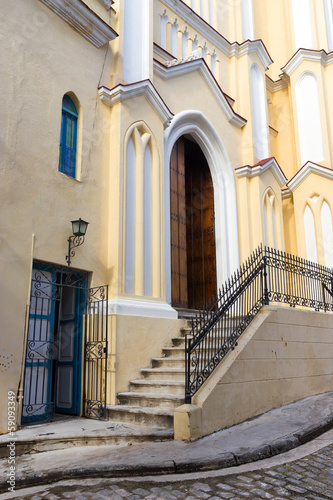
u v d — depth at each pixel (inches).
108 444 216.1
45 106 280.2
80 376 281.7
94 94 323.3
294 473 176.4
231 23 558.6
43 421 252.8
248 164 499.2
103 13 342.6
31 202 260.2
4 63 256.7
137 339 295.9
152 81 378.3
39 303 264.4
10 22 263.9
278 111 634.8
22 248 250.1
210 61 510.6
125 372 281.6
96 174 313.1
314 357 339.9
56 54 294.4
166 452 193.9
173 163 441.1
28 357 247.8
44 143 275.0
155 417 235.5
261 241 465.1
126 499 154.3
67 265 278.1
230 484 165.9
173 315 333.7
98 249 303.3
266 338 288.2
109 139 330.0
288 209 560.7
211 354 265.3
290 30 633.6
